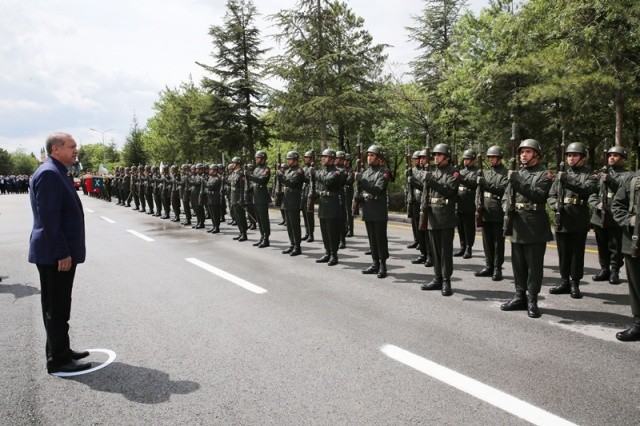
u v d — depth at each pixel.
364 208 6.82
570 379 3.43
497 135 14.90
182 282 6.61
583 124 13.81
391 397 3.20
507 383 3.38
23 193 44.62
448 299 5.58
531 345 4.08
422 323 4.69
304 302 5.49
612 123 13.69
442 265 5.86
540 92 11.16
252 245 9.98
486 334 4.36
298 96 18.30
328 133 21.73
